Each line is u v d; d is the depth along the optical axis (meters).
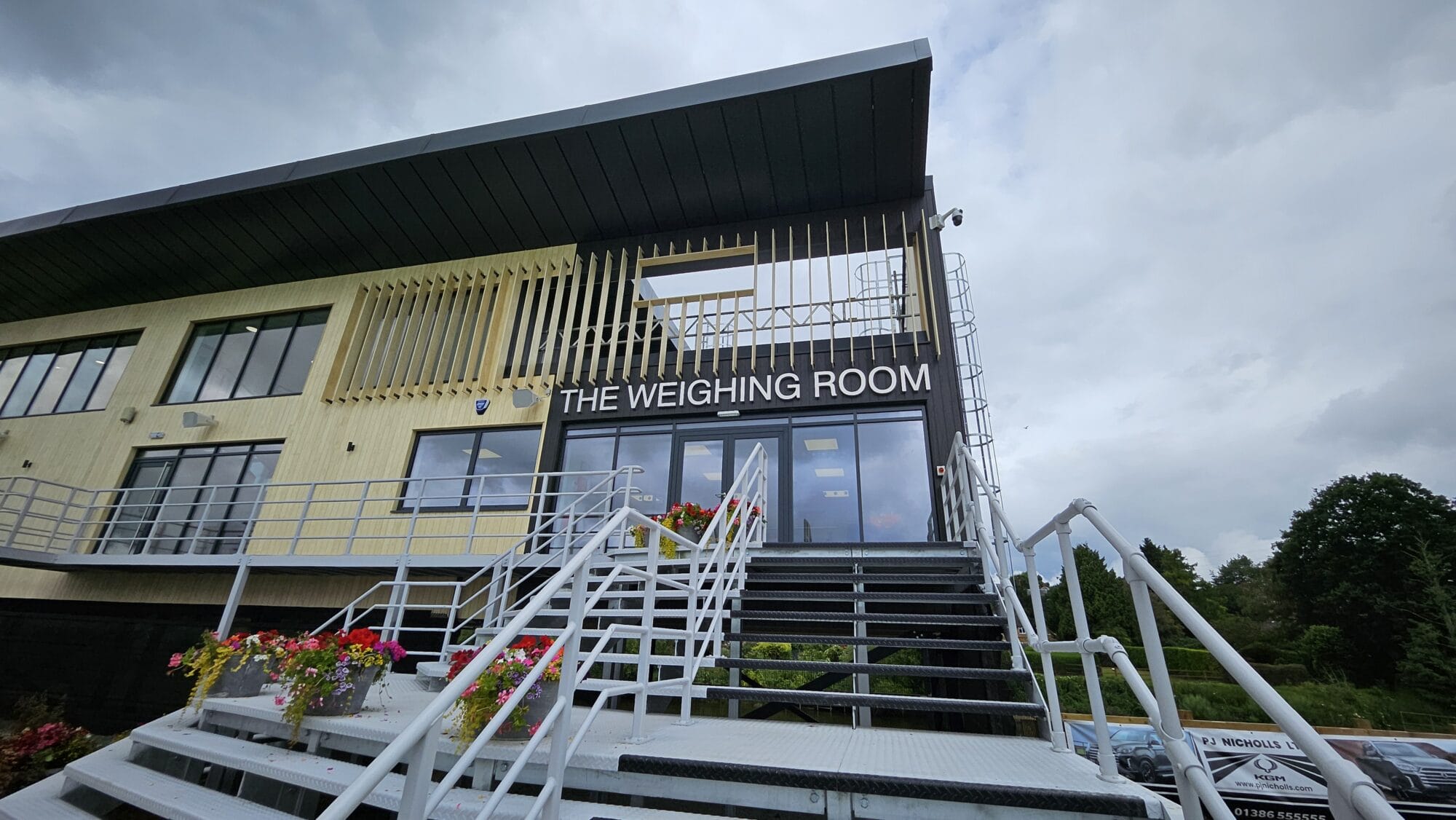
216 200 11.34
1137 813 1.99
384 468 10.72
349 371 11.75
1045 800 2.09
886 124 9.52
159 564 9.09
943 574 5.72
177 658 4.50
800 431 9.45
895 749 2.84
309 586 9.79
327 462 11.00
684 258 11.12
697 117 9.54
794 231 10.95
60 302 14.32
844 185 10.52
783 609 6.11
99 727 9.34
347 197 11.23
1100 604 22.80
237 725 4.02
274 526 10.64
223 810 2.96
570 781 2.57
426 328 11.84
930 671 3.67
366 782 1.18
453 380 11.06
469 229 11.70
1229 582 43.25
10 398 14.12
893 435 9.12
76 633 10.27
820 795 2.29
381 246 12.14
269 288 13.23
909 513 8.66
